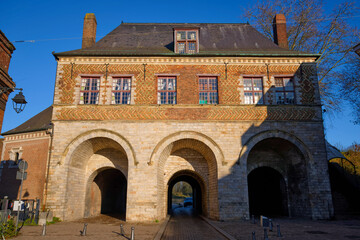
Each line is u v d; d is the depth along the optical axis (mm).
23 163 11922
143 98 17656
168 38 20891
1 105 12148
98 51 18453
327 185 16609
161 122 17219
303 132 17312
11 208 15977
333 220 16000
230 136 17156
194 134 17125
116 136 16969
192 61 18391
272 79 18281
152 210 16078
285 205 19469
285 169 19500
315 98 17953
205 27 22312
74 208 17328
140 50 19141
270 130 17219
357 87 20625
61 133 16984
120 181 25453
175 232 13156
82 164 18438
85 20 21062
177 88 17922
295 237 10492
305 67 18453
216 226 14211
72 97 17578
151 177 16453
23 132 20125
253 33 21750
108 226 14266
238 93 17938
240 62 18469
